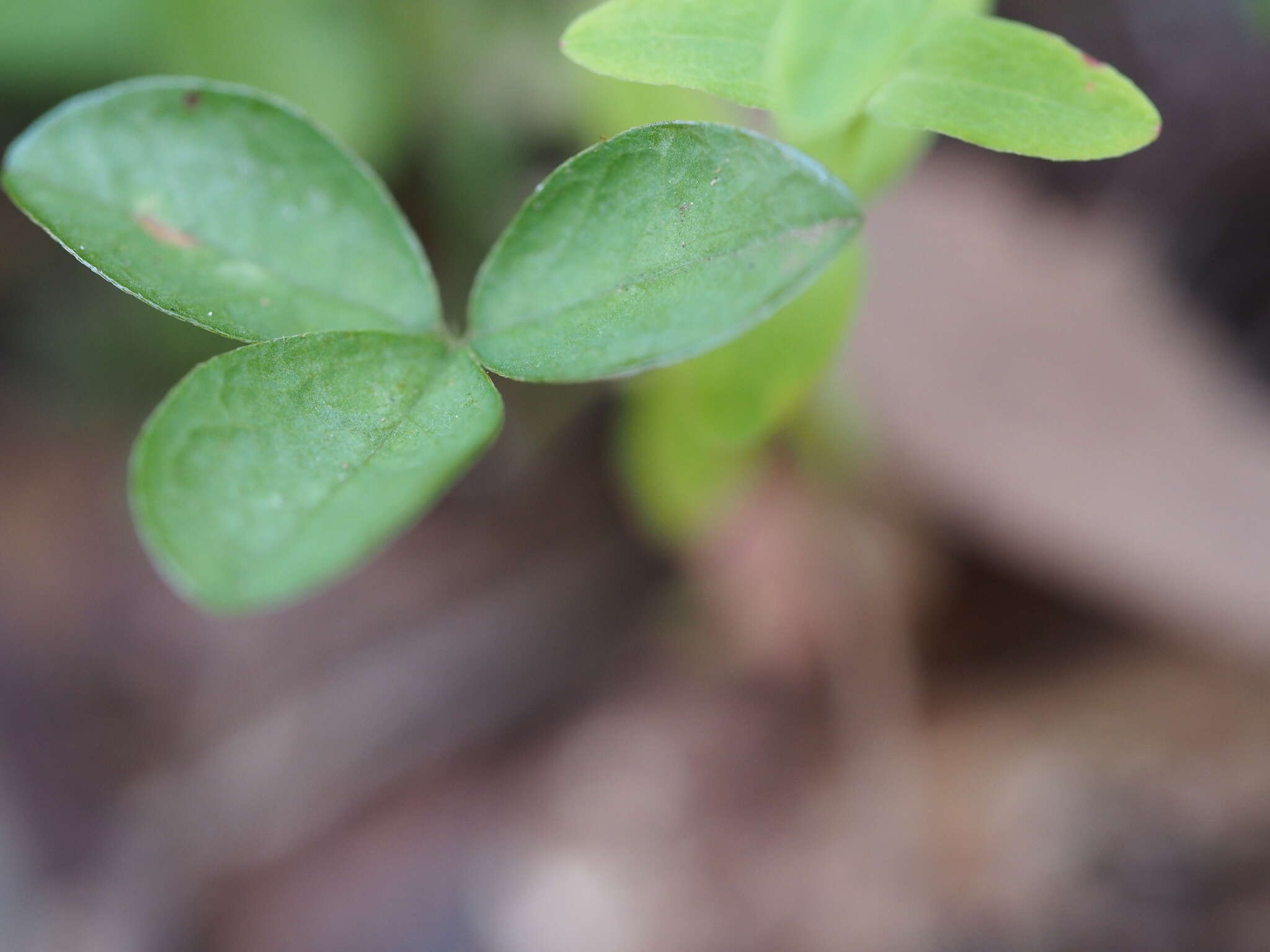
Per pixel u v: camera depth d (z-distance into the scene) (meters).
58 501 0.22
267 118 0.10
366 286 0.10
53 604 0.21
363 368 0.09
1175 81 0.20
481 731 0.21
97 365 0.20
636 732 0.20
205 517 0.09
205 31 0.16
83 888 0.20
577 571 0.21
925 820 0.19
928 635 0.20
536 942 0.19
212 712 0.21
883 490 0.20
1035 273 0.20
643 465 0.14
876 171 0.11
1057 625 0.20
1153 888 0.17
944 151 0.21
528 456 0.21
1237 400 0.19
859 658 0.20
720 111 0.13
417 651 0.21
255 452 0.09
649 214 0.09
